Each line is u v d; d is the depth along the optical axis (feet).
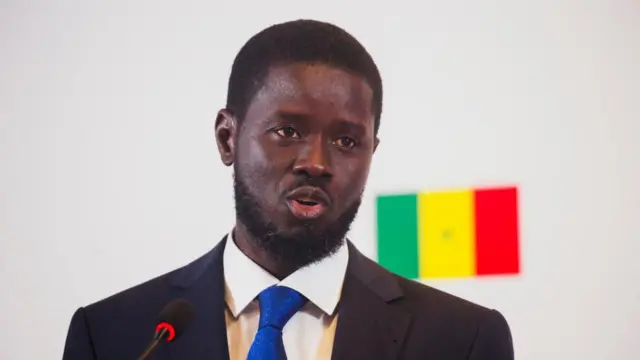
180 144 18.54
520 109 17.48
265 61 15.49
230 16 18.85
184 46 18.94
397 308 15.14
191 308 13.52
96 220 18.67
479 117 17.56
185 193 18.25
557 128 17.33
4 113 19.56
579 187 17.10
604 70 17.37
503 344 15.15
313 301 14.93
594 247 16.90
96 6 19.57
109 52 19.31
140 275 18.22
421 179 17.46
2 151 19.38
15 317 18.76
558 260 16.96
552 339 16.79
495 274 16.99
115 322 15.65
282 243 15.05
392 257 17.19
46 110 19.43
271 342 14.38
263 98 15.26
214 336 14.76
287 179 15.01
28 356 18.63
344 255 15.40
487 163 17.37
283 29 16.11
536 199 17.17
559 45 17.57
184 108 18.70
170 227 18.15
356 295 15.12
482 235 17.11
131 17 19.34
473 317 15.17
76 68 19.43
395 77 17.88
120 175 18.74
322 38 15.67
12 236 19.02
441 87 17.74
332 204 15.06
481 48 17.75
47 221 18.94
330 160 15.01
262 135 15.17
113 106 19.08
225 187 18.12
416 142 17.58
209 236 17.99
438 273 17.08
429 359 14.60
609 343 16.66
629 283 16.74
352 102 15.17
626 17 17.44
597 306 16.78
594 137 17.21
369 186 17.47
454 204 17.31
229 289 15.33
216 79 18.72
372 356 14.51
